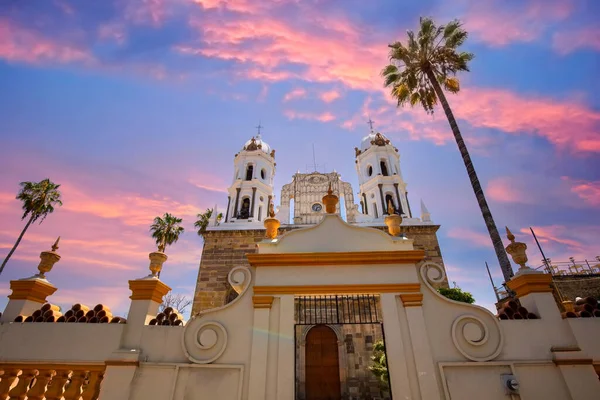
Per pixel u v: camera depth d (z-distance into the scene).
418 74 19.77
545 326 5.70
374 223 28.17
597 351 5.45
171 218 33.06
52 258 6.64
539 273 6.12
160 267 6.47
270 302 5.91
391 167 36.22
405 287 6.00
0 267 25.47
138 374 5.37
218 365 5.46
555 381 5.29
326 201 7.29
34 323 5.75
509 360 5.42
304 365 14.27
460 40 19.08
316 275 6.16
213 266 24.81
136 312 5.89
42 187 28.41
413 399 5.12
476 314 5.85
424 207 28.78
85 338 5.64
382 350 15.19
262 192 35.00
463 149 16.16
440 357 5.48
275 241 6.61
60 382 5.35
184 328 5.76
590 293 22.00
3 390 5.27
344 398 16.59
